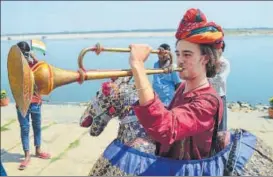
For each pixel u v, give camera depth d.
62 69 1.91
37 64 1.86
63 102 8.39
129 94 2.51
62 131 6.59
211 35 2.01
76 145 5.89
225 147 2.29
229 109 4.46
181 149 2.18
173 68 2.04
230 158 2.27
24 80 1.80
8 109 8.76
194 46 2.03
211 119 2.02
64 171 5.07
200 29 2.00
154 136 1.84
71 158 5.41
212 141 2.16
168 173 2.19
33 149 5.65
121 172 2.30
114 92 2.53
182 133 1.88
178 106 2.02
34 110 5.34
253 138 2.48
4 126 7.25
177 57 2.10
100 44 1.91
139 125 2.42
